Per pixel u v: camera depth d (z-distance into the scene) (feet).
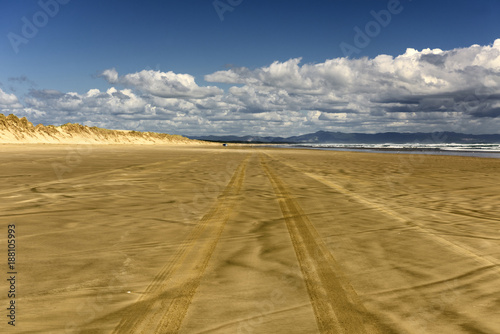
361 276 13.98
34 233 19.84
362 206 29.58
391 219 24.59
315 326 10.07
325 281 13.46
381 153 177.17
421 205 30.42
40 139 298.15
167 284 13.01
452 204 31.14
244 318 10.51
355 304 11.50
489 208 29.35
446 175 59.21
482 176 57.82
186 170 62.39
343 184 45.09
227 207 28.45
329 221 23.82
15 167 61.11
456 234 20.62
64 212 25.53
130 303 11.43
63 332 9.61
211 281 13.37
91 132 398.21
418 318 10.57
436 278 13.80
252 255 16.57
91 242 18.28
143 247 17.58
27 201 29.68
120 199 31.40
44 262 15.19
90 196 32.76
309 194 36.06
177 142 600.80
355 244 18.47
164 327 9.96
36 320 10.25
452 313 10.87
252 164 82.38
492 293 12.40
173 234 20.12
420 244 18.52
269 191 37.93
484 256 16.56
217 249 17.44
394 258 16.22
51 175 49.78
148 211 26.43
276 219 24.35
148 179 47.19
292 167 74.02
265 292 12.39
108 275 13.83
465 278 13.82
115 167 65.41
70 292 12.20
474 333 9.70
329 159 111.65
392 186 43.70
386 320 10.44
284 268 14.85
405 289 12.74
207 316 10.61
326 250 17.43
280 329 9.87
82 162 76.84
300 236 19.99
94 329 9.81
